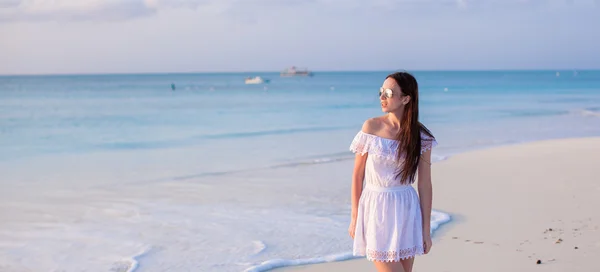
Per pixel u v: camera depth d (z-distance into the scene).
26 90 69.88
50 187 10.31
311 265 5.71
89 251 6.45
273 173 11.45
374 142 3.72
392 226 3.69
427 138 3.81
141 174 11.66
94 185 10.47
